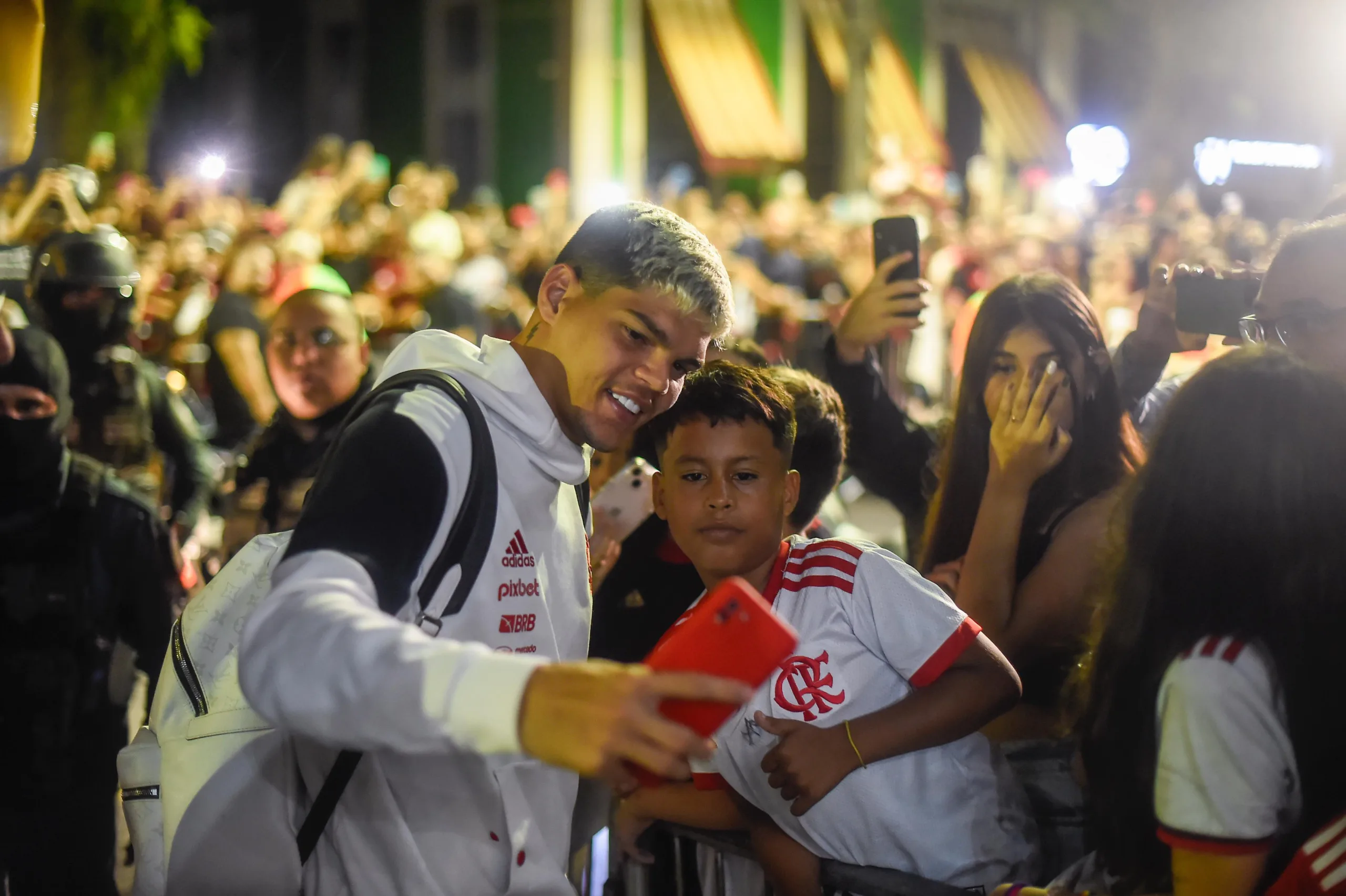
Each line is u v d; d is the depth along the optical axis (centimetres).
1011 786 239
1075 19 2567
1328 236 231
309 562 162
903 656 220
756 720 223
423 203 1190
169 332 805
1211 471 188
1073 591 270
